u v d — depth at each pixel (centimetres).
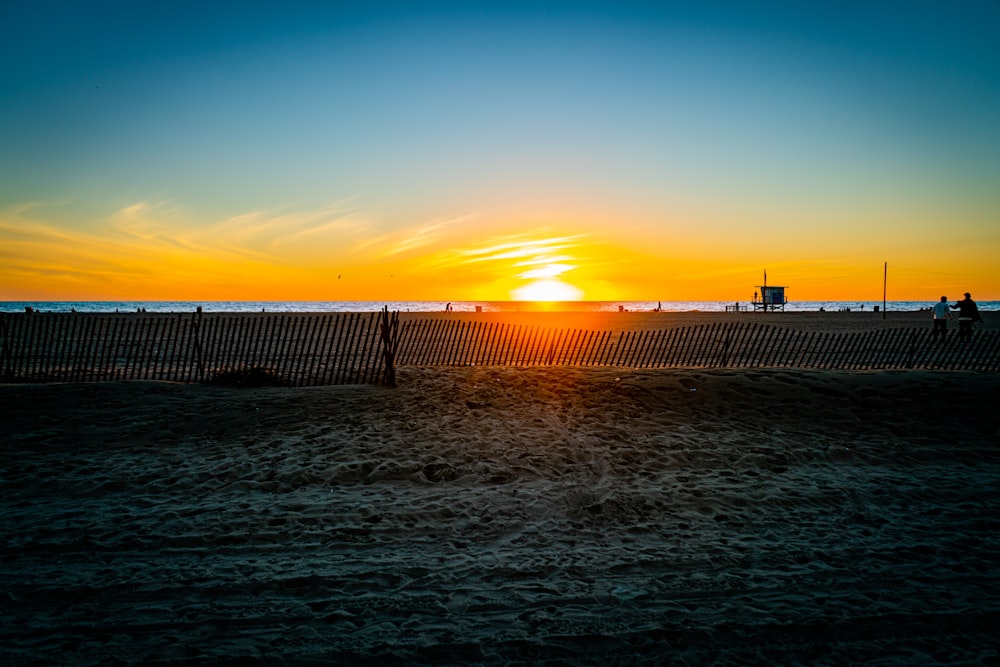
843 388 1221
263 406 1098
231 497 720
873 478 823
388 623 461
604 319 4616
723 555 588
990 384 1241
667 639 446
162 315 4338
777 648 438
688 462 876
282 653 421
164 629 448
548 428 1009
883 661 425
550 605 491
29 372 1587
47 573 529
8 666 398
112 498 712
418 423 1019
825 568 562
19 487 739
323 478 783
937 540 629
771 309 6800
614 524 665
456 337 2220
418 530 637
